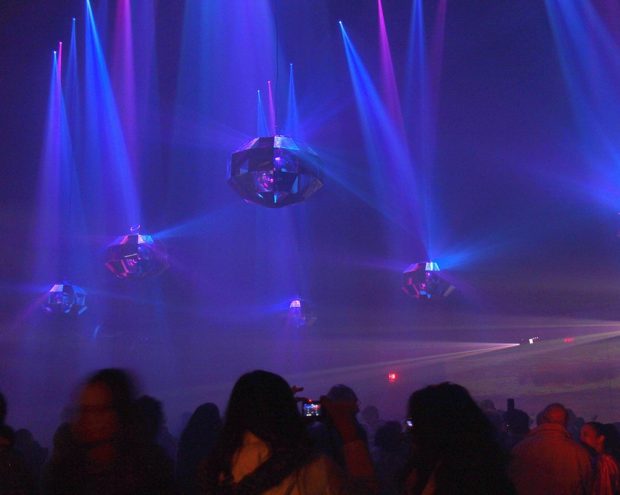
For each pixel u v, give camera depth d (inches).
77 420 92.0
